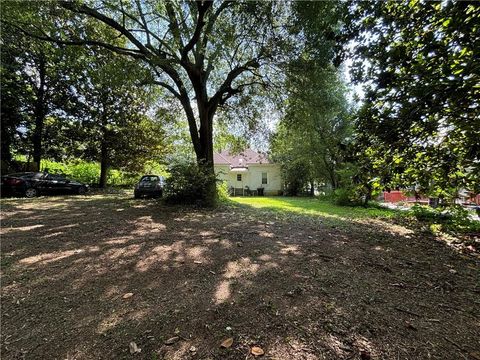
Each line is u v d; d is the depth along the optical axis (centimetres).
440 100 260
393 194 1600
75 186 1441
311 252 432
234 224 676
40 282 301
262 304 253
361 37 354
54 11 852
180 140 1972
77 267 350
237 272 338
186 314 234
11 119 1377
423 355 181
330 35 397
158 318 227
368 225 698
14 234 521
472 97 258
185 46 916
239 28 814
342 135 1505
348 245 484
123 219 708
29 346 190
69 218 705
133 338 199
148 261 377
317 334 205
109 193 1562
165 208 935
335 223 724
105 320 224
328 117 1501
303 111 1069
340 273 339
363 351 184
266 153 1454
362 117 334
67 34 945
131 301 258
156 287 291
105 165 1872
